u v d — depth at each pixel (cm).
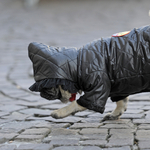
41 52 591
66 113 603
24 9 4138
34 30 2662
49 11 3891
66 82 575
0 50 1897
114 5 4175
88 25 2797
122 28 2502
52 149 508
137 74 576
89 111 772
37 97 958
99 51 583
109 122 664
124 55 574
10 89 1079
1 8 4228
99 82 567
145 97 905
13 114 766
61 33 2448
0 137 566
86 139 552
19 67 1466
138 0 4491
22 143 547
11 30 2703
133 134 571
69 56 588
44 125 651
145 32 582
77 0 4903
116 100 664
